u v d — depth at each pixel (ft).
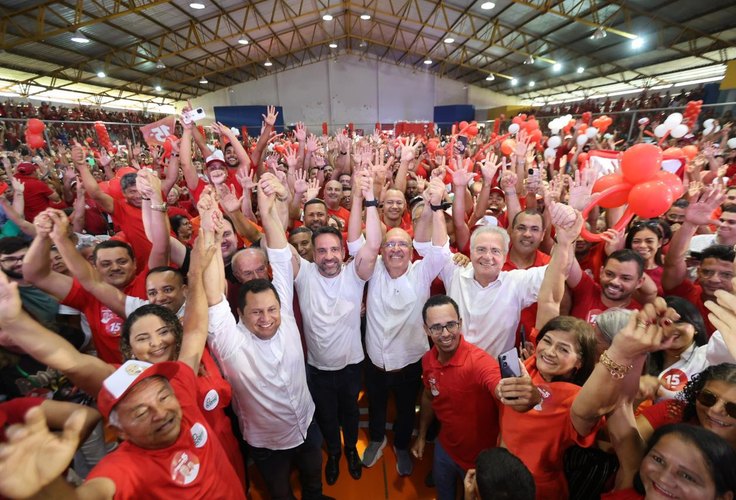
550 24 41.86
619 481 3.57
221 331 5.38
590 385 3.45
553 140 14.58
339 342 6.97
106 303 6.25
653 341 3.03
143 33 42.09
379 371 7.49
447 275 7.34
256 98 78.48
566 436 4.15
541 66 56.70
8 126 25.73
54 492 2.39
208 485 3.85
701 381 3.53
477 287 6.80
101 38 40.06
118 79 53.42
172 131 13.21
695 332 5.06
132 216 10.02
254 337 5.54
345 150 16.93
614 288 6.09
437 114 73.61
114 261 6.86
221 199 8.15
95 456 6.57
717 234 8.32
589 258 8.86
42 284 6.13
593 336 4.29
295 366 5.78
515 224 7.79
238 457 5.70
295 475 7.63
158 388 3.43
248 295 5.30
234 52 58.95
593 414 3.50
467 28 49.57
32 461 2.05
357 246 7.66
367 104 78.84
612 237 5.80
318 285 7.00
